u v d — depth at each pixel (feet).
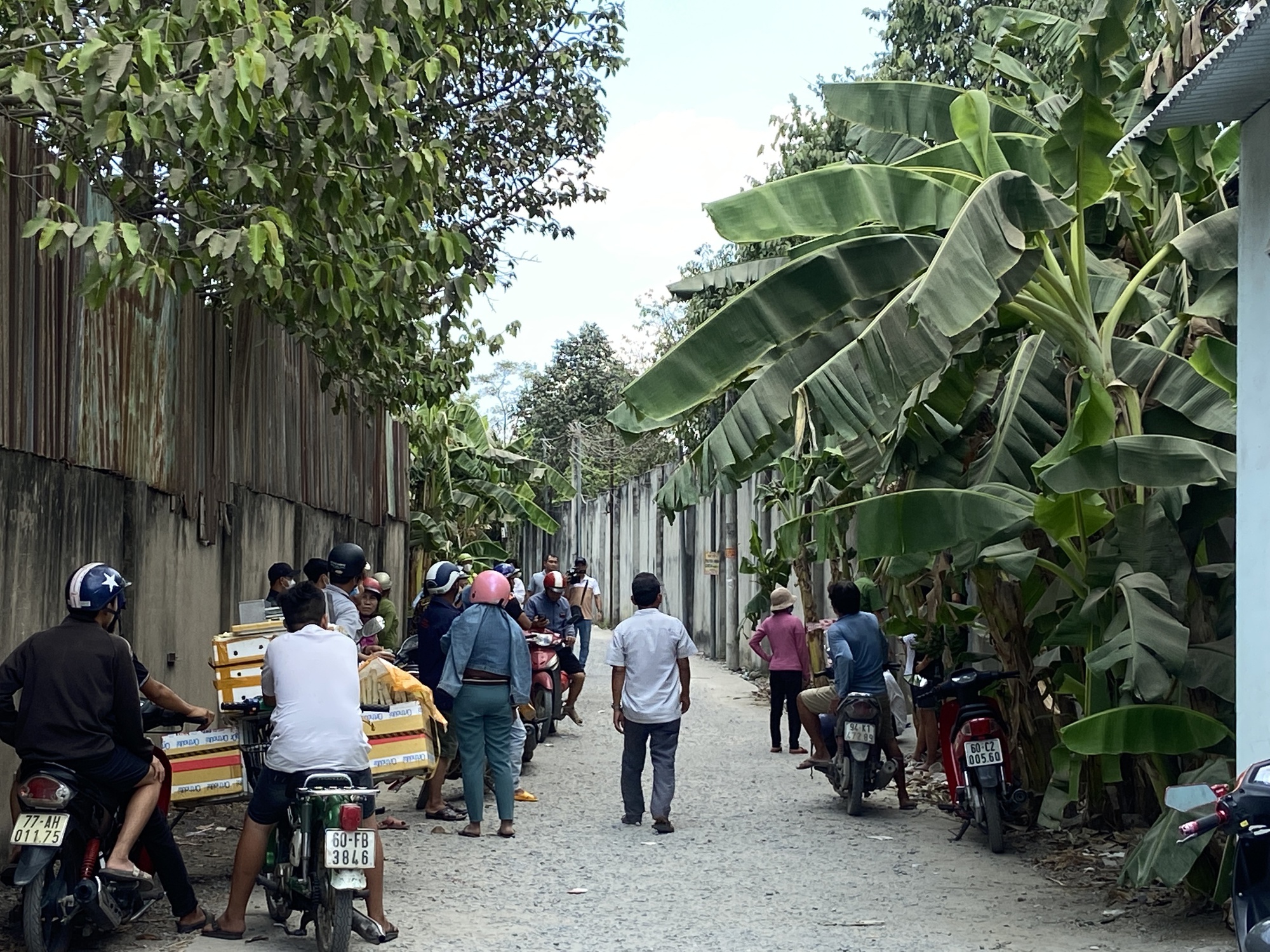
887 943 22.68
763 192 26.96
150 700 23.95
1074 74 25.22
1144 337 30.78
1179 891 25.66
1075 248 27.02
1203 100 22.25
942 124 34.42
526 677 32.40
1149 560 25.89
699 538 96.32
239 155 25.54
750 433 26.17
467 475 92.99
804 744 49.98
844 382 24.80
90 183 28.22
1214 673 24.23
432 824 34.09
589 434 164.25
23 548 25.41
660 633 33.73
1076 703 33.86
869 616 36.60
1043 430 31.09
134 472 31.30
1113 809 31.42
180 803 24.31
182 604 35.09
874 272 25.82
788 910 25.13
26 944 19.33
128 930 22.70
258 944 22.02
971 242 24.00
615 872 28.45
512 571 53.26
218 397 38.32
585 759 46.09
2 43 24.72
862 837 32.50
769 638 48.26
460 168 54.95
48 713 20.33
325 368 52.31
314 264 27.55
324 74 24.45
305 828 21.07
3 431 24.34
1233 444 27.73
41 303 26.08
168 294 33.96
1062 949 22.26
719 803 37.29
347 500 60.08
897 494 27.71
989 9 38.70
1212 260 26.99
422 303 37.70
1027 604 32.42
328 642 22.39
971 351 30.63
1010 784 31.01
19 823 19.51
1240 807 15.10
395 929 22.65
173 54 24.36
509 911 24.98
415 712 26.55
